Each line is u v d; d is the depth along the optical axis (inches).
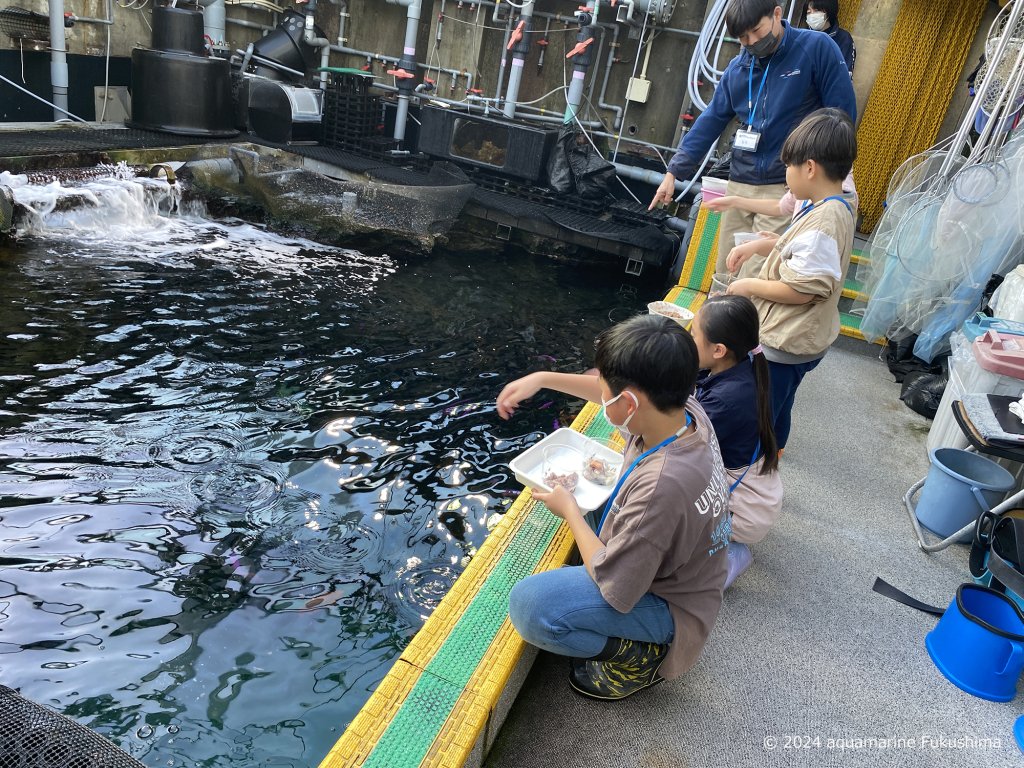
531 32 322.0
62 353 160.7
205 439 139.7
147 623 97.8
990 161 174.6
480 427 160.7
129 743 81.7
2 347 158.6
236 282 215.5
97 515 115.7
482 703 71.2
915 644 97.3
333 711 89.0
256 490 127.7
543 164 312.0
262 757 82.1
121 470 127.1
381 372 177.9
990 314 167.8
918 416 173.5
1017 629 92.4
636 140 331.6
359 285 231.8
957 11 263.4
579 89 312.3
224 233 258.8
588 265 299.6
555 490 80.6
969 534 116.5
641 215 301.0
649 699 83.7
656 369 64.7
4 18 261.7
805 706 85.1
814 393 179.2
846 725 83.0
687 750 77.9
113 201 238.4
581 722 80.0
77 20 285.9
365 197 280.8
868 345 209.3
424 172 330.3
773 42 143.6
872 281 203.2
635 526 66.0
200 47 289.9
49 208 221.5
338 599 106.9
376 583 111.3
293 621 101.7
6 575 101.7
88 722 83.4
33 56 276.5
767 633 96.3
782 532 119.7
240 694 89.8
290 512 123.6
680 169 166.7
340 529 121.6
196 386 157.2
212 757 81.4
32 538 109.0
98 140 261.7
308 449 142.0
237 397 155.9
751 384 90.9
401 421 157.6
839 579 109.5
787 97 148.5
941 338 180.9
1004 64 185.5
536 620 73.5
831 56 144.4
